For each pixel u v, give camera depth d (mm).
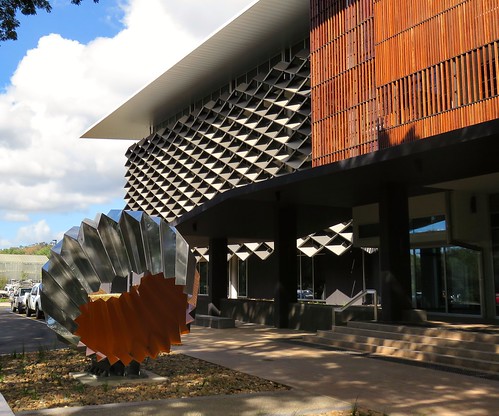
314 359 11484
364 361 11188
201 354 12297
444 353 11281
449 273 19969
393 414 6859
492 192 18172
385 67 21188
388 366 10547
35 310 27609
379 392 8133
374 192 16531
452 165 13000
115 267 9273
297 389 8297
